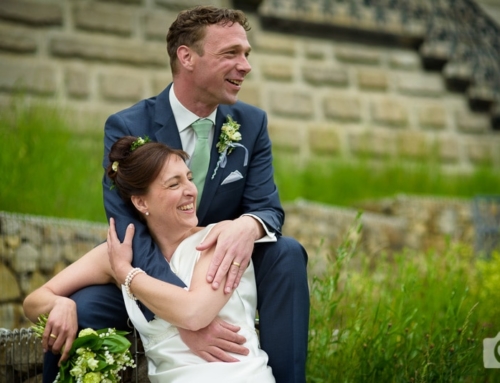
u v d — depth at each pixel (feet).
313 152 34.50
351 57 36.63
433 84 38.40
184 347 10.19
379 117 36.55
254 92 33.99
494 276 16.65
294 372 10.72
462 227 29.91
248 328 10.50
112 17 30.86
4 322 17.34
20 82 28.19
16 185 20.85
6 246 17.58
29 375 11.65
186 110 11.64
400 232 27.61
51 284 10.78
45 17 29.37
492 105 39.22
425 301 15.64
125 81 30.66
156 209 10.63
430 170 34.96
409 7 38.86
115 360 10.16
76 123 28.14
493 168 38.01
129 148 10.89
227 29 11.28
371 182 32.83
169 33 11.64
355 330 13.35
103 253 11.02
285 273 10.94
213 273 10.18
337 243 25.57
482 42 41.09
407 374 12.78
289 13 35.19
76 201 22.57
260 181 11.96
